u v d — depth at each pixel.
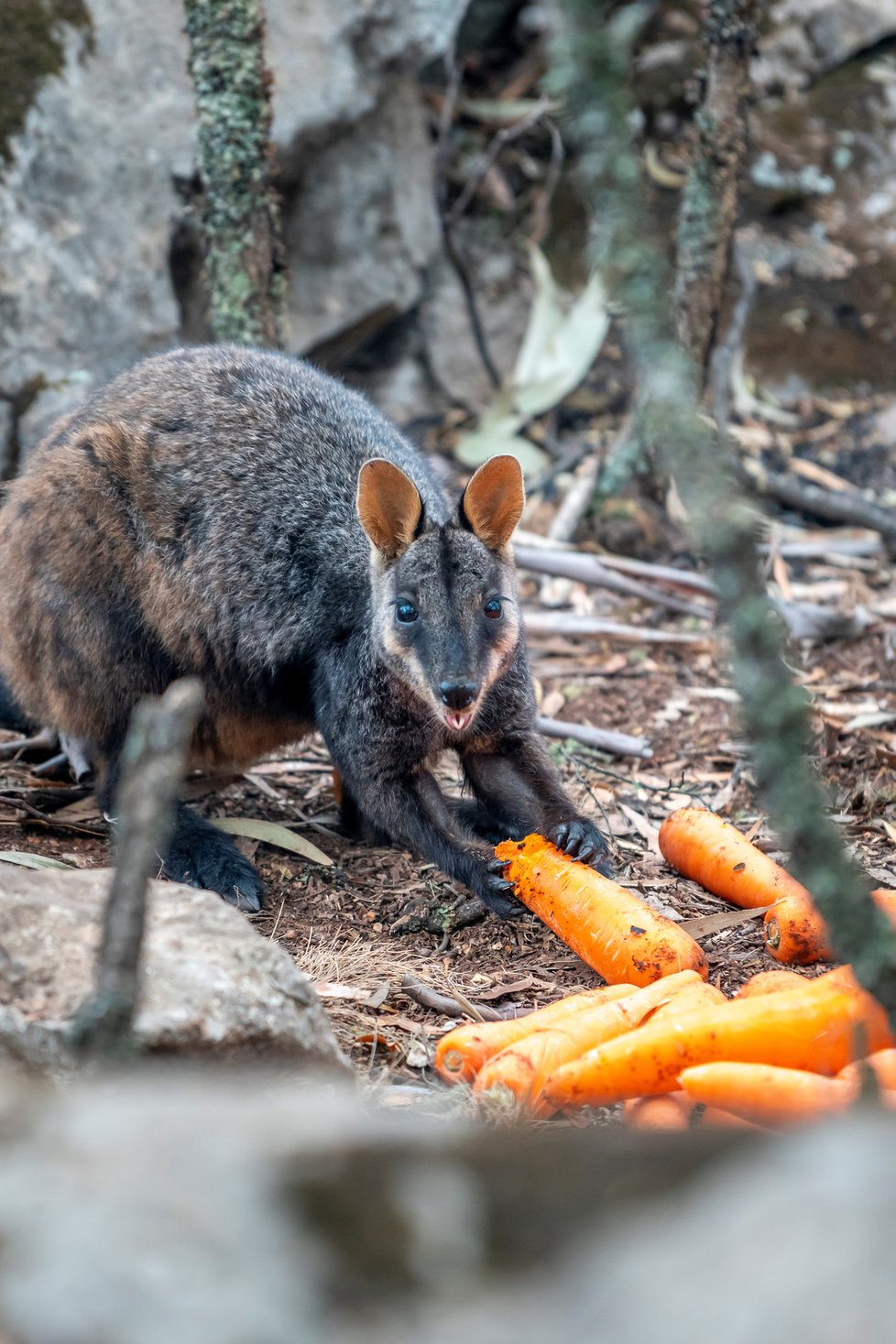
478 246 18.30
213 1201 2.70
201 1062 5.64
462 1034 6.66
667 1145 2.96
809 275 18.23
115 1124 3.06
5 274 14.48
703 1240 2.47
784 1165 2.65
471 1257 2.61
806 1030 6.16
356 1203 2.74
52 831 10.05
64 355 14.80
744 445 16.30
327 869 9.80
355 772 9.52
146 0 15.09
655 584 14.30
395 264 16.81
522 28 19.83
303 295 16.53
